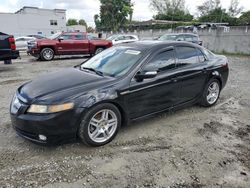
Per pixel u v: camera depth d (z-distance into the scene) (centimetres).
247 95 646
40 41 1345
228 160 336
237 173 308
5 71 978
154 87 407
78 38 1436
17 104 347
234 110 529
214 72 517
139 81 388
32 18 4944
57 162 323
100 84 362
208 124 451
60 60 1384
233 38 1945
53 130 321
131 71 388
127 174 301
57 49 1379
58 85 361
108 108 360
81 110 333
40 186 278
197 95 500
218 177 299
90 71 423
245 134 417
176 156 342
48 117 316
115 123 375
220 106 552
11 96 610
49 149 353
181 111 509
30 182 284
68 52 1414
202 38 2233
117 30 5309
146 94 399
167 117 475
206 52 525
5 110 507
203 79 497
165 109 441
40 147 357
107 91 355
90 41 1471
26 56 1634
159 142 380
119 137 391
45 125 317
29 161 324
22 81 784
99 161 327
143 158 336
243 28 1856
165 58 431
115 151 352
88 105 337
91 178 293
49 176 295
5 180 286
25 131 333
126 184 283
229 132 422
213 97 541
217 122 461
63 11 5341
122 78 379
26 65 1163
